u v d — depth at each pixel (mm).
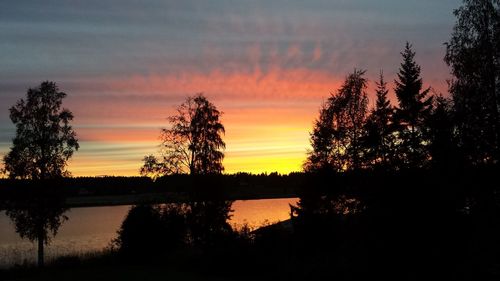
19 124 33812
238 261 23250
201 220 32188
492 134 19062
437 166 20516
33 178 33938
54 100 34594
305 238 26750
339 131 33938
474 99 19469
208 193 32531
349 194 29562
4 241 50969
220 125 34312
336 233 28250
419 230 19531
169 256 30125
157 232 30578
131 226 30625
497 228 17922
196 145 33688
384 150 28969
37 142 34031
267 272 21781
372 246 20453
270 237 24891
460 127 19844
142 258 30094
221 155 34125
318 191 32656
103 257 31719
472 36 19891
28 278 24781
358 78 34000
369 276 18734
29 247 44625
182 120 33938
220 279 21500
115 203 77500
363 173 29547
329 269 19641
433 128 21344
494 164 18844
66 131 34844
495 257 17250
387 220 20812
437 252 18359
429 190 20156
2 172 33594
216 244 26422
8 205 33469
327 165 33062
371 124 30844
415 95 27719
